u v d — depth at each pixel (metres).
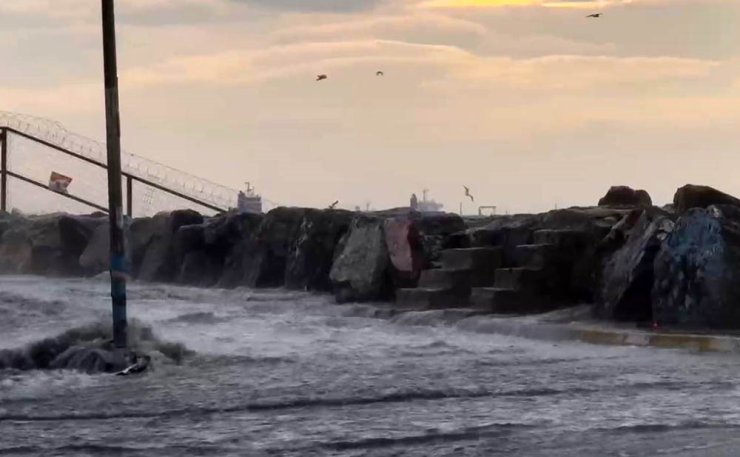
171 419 27.33
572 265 56.03
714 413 27.27
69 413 28.22
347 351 42.22
